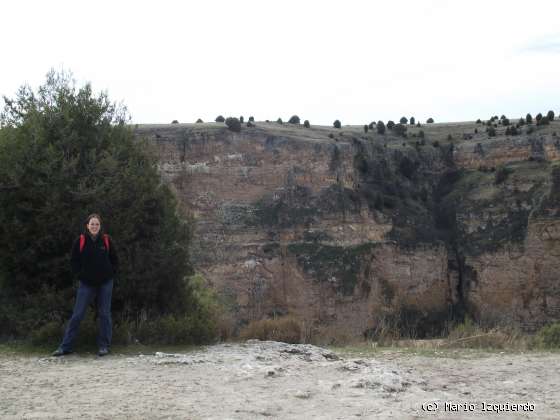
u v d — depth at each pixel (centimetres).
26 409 623
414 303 6712
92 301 1098
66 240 1148
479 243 6938
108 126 1290
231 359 939
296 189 6462
